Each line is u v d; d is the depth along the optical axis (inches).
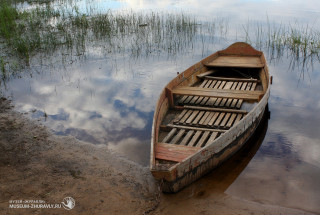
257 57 388.8
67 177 191.9
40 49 457.4
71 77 370.0
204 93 280.7
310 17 628.1
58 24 561.9
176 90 289.0
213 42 499.5
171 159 192.4
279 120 272.7
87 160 210.4
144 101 309.0
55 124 260.1
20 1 780.0
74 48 469.7
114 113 283.1
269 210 167.9
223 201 174.9
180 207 170.2
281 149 229.0
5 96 315.6
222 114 255.3
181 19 622.2
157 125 229.8
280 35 517.3
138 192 182.1
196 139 219.6
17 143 227.8
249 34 533.3
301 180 194.4
